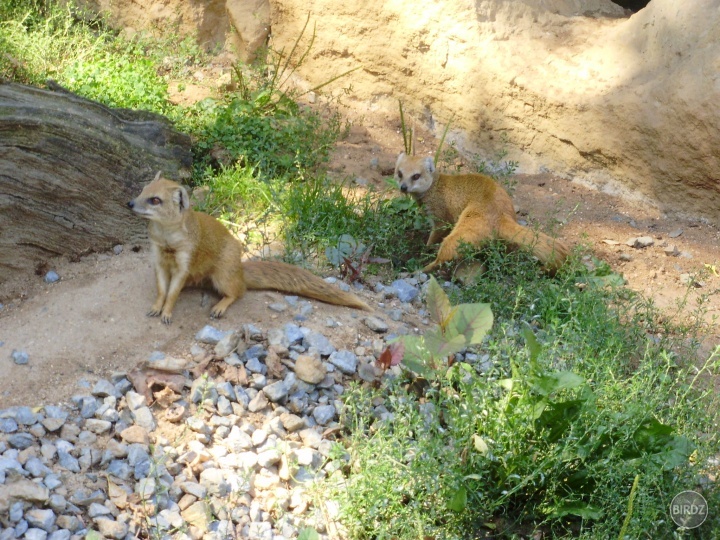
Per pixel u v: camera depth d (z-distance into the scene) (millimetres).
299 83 4371
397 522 3141
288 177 3867
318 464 3234
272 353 3354
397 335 3457
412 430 3252
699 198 3885
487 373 3252
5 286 3463
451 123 4191
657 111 3871
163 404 3266
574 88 3990
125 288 3451
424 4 4121
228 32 4426
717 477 3176
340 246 3654
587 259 3758
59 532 3074
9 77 4004
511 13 4102
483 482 3180
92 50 4207
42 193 3473
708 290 3707
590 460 3189
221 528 3129
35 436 3186
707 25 3848
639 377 3318
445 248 3650
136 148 3605
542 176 4078
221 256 3418
